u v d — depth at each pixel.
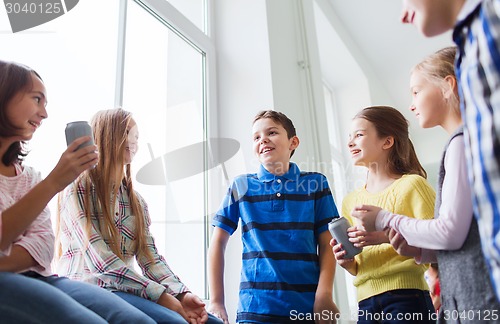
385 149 1.21
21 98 0.78
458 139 0.74
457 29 0.51
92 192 1.00
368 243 0.91
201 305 1.01
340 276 1.95
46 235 0.82
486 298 0.65
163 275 1.07
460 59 0.53
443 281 0.73
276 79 1.77
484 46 0.46
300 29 2.19
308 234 1.18
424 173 1.26
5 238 0.67
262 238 1.17
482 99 0.46
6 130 0.78
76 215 0.95
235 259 1.56
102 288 0.86
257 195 1.25
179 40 1.68
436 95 0.88
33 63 1.10
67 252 0.97
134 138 1.12
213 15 1.92
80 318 0.66
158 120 1.52
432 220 0.75
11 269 0.73
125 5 1.42
